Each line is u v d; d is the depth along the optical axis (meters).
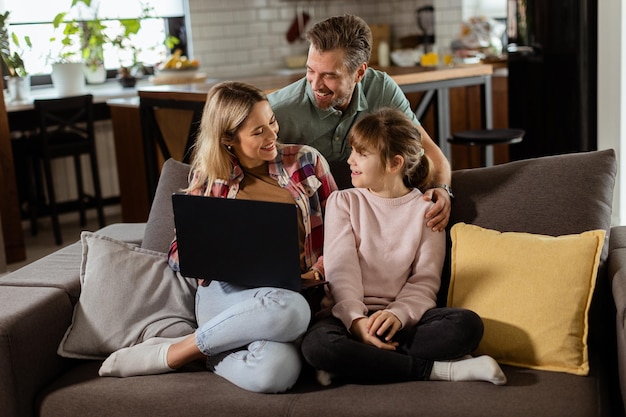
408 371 2.01
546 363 2.02
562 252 2.08
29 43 5.78
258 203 2.08
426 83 4.42
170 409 2.04
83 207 5.76
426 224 2.27
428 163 2.35
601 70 4.52
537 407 1.82
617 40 4.43
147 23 6.64
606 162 2.28
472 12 6.81
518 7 4.87
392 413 1.87
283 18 7.20
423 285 2.19
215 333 2.11
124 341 2.27
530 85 4.89
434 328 2.01
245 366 2.06
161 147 4.38
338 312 2.14
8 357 2.09
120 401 2.08
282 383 2.03
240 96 2.29
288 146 2.45
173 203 2.20
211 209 2.15
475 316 2.02
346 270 2.23
